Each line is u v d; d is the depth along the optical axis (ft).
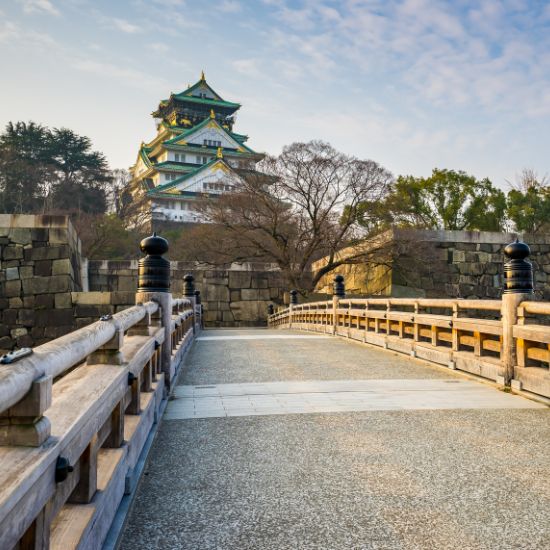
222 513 10.39
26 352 5.48
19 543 5.31
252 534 9.48
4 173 149.89
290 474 12.62
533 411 18.90
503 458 13.76
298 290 102.99
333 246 100.32
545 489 11.61
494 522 9.95
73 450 6.54
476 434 16.01
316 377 26.63
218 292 109.70
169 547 8.98
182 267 109.70
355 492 11.46
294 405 20.15
